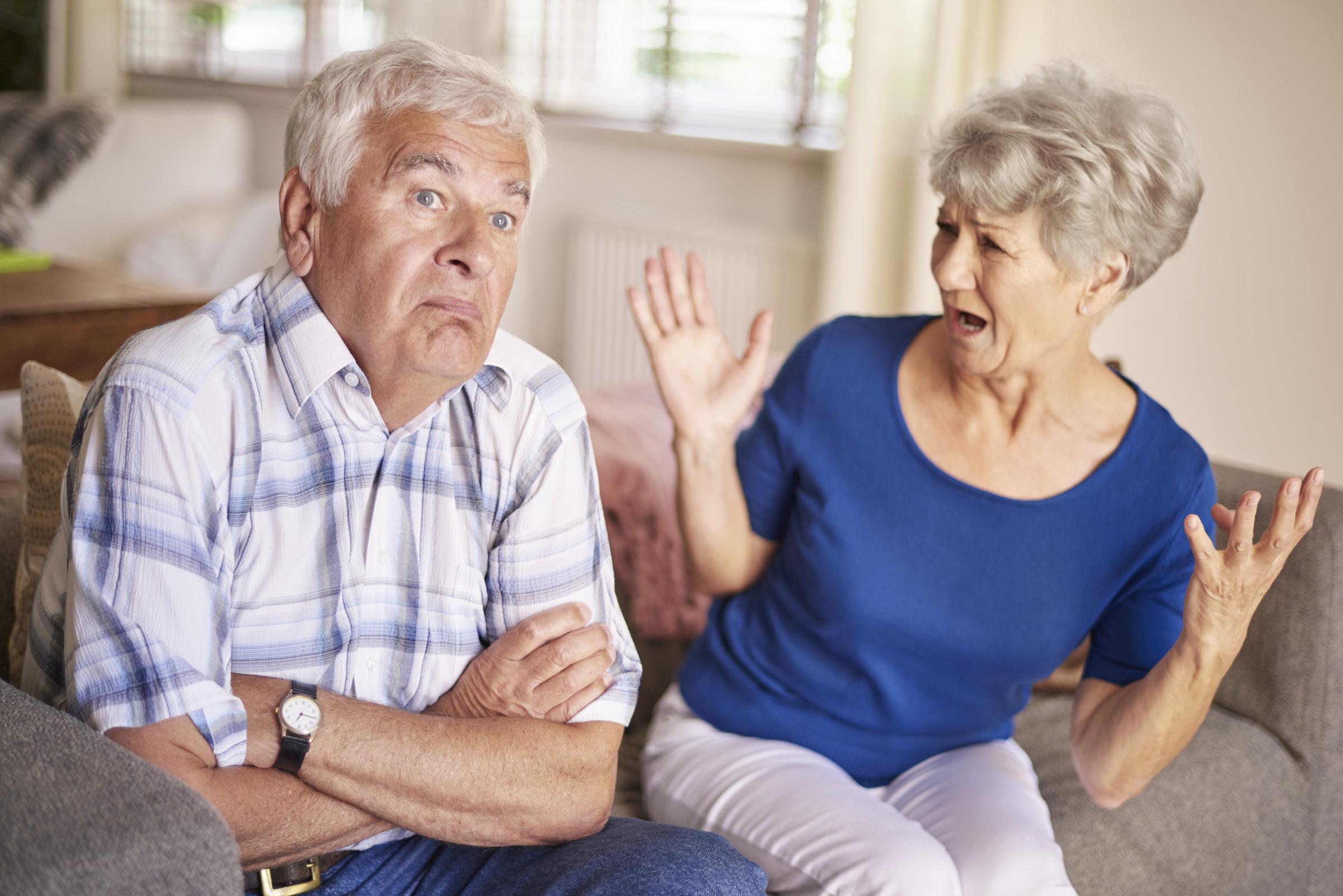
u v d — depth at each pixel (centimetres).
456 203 108
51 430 134
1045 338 134
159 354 106
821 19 354
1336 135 266
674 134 379
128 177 379
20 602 130
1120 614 145
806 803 138
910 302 314
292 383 109
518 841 114
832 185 318
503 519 122
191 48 498
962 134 133
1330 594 171
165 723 99
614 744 119
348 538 112
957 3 291
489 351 117
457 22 426
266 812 103
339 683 114
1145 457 141
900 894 125
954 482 142
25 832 80
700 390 152
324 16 456
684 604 185
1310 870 175
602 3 397
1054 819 153
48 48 486
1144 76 289
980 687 146
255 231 346
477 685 118
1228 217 284
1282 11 269
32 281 266
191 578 103
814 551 146
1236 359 289
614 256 391
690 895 106
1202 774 163
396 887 117
